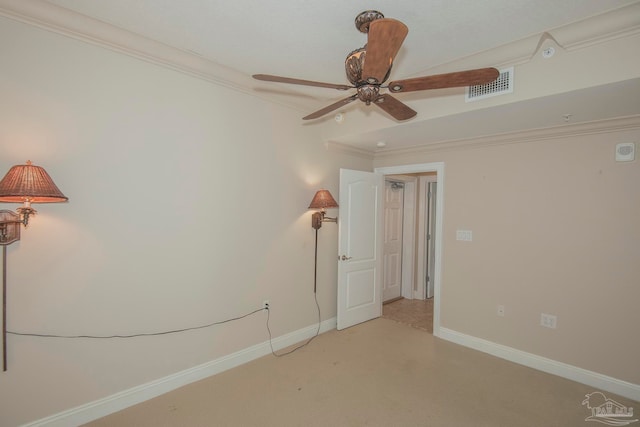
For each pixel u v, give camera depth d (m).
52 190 1.67
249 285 2.95
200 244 2.59
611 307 2.59
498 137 3.12
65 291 1.99
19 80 1.80
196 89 2.53
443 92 2.56
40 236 1.90
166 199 2.39
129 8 1.79
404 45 2.11
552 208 2.89
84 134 2.02
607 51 1.85
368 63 1.42
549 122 2.67
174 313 2.47
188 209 2.51
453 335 3.52
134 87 2.21
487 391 2.55
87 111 2.02
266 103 3.04
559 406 2.37
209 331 2.68
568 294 2.79
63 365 2.00
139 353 2.31
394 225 5.16
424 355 3.17
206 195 2.62
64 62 1.93
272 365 2.90
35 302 1.89
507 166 3.15
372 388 2.56
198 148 2.56
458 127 2.88
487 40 2.05
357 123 3.21
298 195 3.36
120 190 2.17
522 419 2.21
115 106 2.13
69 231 1.99
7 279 1.81
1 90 1.75
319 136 3.57
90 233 2.06
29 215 1.82
